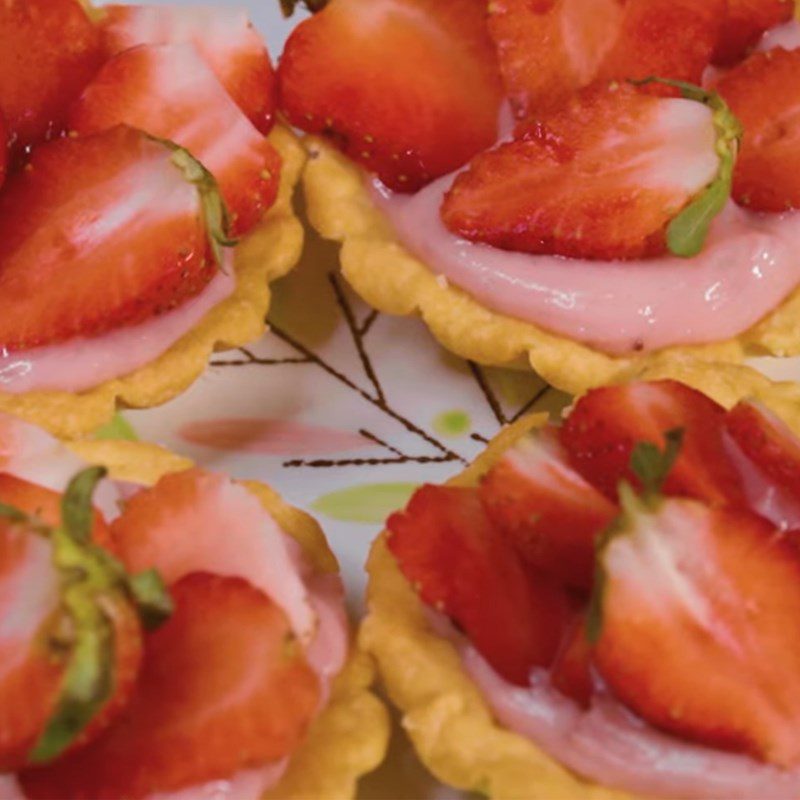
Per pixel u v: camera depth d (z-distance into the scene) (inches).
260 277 12.6
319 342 12.9
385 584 11.0
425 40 12.9
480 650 10.5
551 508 10.6
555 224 12.2
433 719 10.4
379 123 12.8
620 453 10.7
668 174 12.1
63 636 9.4
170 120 12.5
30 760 9.6
